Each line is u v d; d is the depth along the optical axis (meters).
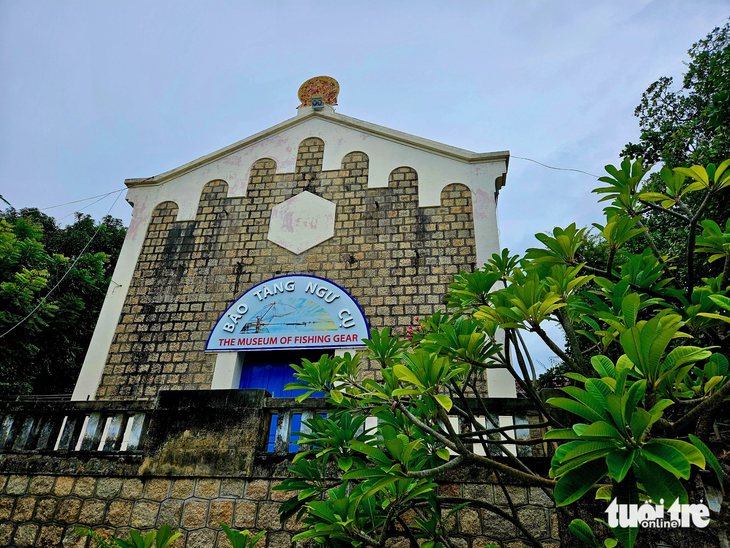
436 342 3.01
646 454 1.63
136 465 4.85
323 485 3.83
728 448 3.48
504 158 9.41
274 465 4.63
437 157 9.70
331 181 9.79
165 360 8.28
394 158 9.82
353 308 8.30
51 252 16.92
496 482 4.38
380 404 3.83
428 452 3.33
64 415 5.32
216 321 8.52
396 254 8.80
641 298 3.25
